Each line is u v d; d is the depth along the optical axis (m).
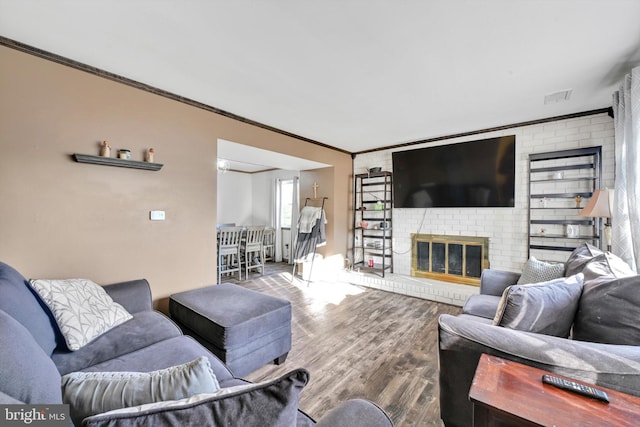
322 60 2.04
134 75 2.30
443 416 1.33
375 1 1.46
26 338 0.84
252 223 7.18
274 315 2.12
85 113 2.15
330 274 4.73
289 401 0.59
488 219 3.72
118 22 1.65
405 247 4.48
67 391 0.72
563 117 3.15
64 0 1.47
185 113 2.74
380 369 2.09
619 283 1.25
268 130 3.56
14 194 1.87
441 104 2.85
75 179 2.12
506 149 3.50
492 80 2.33
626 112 2.08
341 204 4.89
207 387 0.75
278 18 1.60
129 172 2.39
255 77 2.31
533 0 1.45
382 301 3.69
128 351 1.55
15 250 1.87
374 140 4.29
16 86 1.87
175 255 2.70
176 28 1.70
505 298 1.32
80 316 1.57
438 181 4.06
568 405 0.85
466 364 1.24
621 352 1.02
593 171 3.00
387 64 2.09
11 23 1.66
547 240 3.31
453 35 1.74
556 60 2.02
